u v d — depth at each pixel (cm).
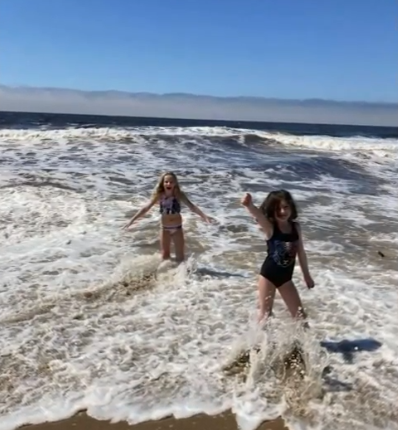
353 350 514
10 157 1747
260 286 539
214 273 734
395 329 564
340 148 2797
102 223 988
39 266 755
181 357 495
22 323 566
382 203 1349
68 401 423
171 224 762
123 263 753
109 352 503
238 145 2492
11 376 457
